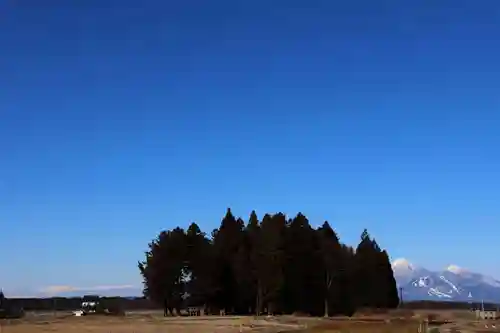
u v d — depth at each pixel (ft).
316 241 431.84
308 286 420.36
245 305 419.13
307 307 420.36
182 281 409.08
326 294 421.59
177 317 361.30
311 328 265.13
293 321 314.14
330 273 422.82
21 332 247.29
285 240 411.34
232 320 320.70
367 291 468.75
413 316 400.47
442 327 308.19
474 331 279.08
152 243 410.72
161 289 401.70
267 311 410.93
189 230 416.26
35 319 359.87
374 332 253.24
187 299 410.31
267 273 391.24
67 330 255.50
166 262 401.29
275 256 393.29
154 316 386.11
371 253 478.18
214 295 408.87
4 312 442.09
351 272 437.58
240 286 408.87
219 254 416.67
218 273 411.75
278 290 391.24
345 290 431.84
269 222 404.36
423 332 261.44
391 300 513.86
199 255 409.90
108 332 244.63
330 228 462.60
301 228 426.10
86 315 412.16
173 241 406.21
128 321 315.78
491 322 369.71
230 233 427.33
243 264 402.52
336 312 428.56
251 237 424.87
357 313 433.48
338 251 427.74
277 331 247.70
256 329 257.75
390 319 353.72
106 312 443.32
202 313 419.13
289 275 413.39
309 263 421.18
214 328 264.11
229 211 437.17
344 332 251.80
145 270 407.03
